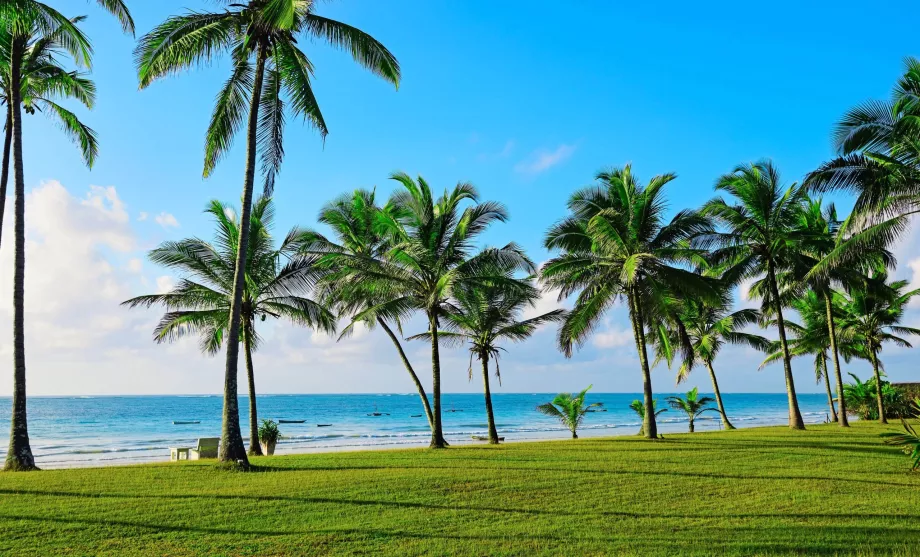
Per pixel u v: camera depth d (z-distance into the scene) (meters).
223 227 21.88
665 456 16.67
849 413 43.28
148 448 41.50
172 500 10.56
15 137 16.12
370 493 11.24
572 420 35.25
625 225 22.86
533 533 8.55
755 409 121.00
